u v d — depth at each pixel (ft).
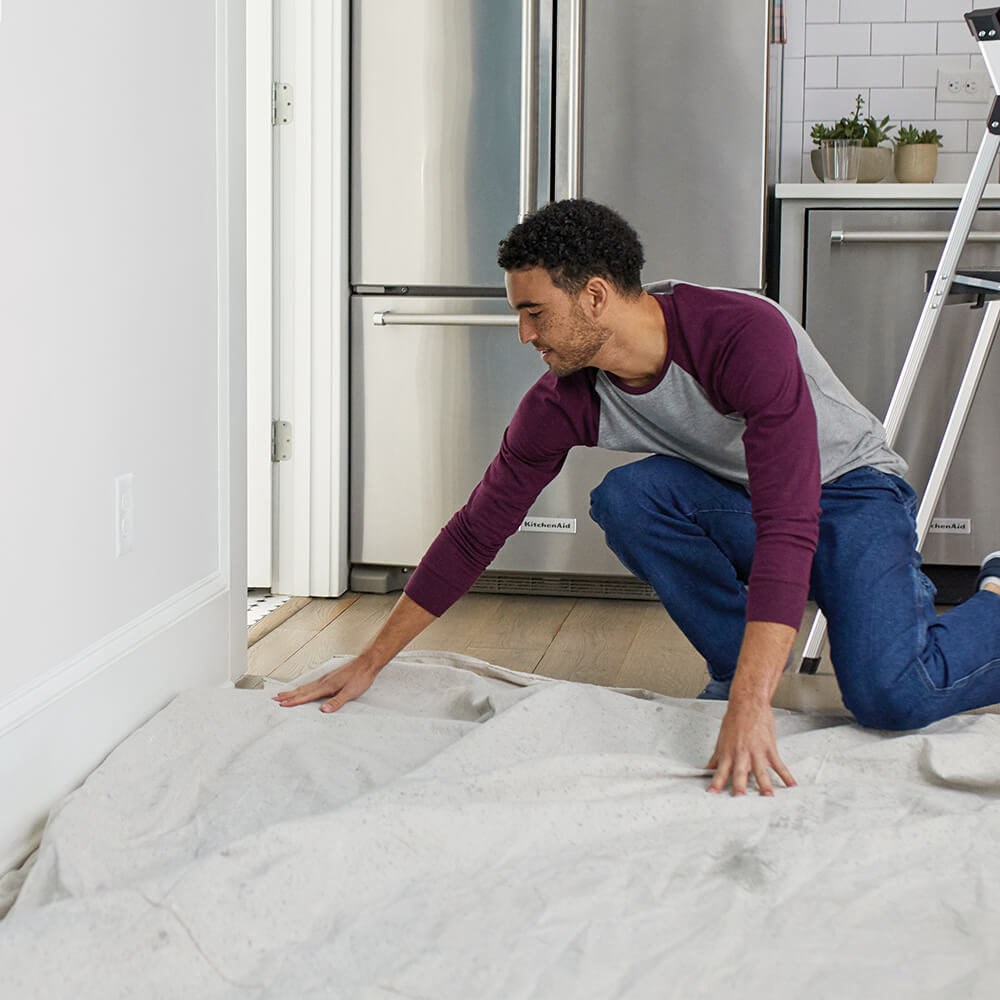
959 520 9.07
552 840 4.06
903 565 5.08
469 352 9.18
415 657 6.23
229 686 6.27
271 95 8.87
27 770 4.26
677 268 8.95
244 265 6.32
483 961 3.27
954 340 8.91
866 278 8.96
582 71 8.82
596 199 8.95
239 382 6.31
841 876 3.85
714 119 8.79
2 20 3.92
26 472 4.19
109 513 4.86
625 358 4.79
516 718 4.86
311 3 8.80
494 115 8.91
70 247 4.43
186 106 5.51
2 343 4.00
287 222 9.03
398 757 4.85
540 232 4.45
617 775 4.43
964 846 4.01
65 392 4.44
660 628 8.32
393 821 3.94
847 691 4.97
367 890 3.72
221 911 3.45
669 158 8.86
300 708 5.34
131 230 4.96
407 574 9.80
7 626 4.13
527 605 9.09
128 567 5.08
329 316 9.05
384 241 9.16
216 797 4.40
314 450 9.18
